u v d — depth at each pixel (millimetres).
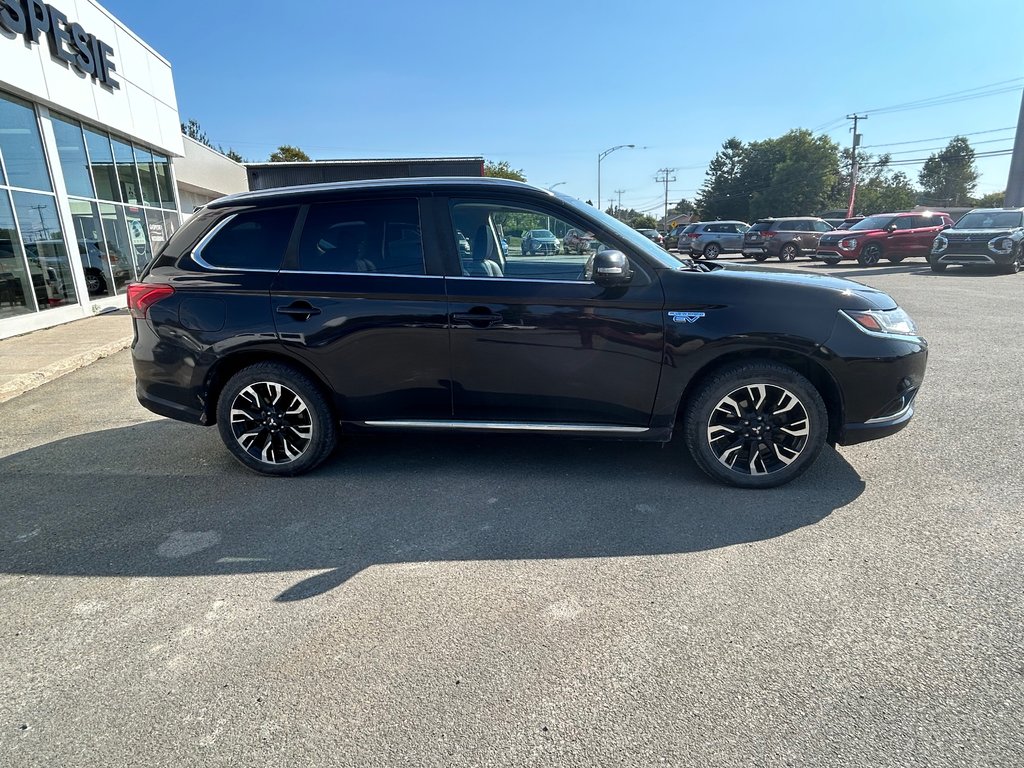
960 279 14453
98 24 11547
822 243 19953
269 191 3809
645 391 3496
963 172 99312
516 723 1943
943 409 4922
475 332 3508
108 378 6840
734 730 1892
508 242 3607
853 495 3465
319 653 2291
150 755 1854
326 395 3807
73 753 1868
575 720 1948
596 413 3584
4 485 3906
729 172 82250
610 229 3496
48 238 10047
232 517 3402
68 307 10398
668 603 2537
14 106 9375
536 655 2252
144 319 3842
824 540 2992
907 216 19062
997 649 2213
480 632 2387
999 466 3809
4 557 3027
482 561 2896
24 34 9266
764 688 2061
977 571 2703
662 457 4098
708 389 3465
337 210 3695
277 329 3664
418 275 3570
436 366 3600
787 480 3533
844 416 3422
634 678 2123
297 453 3883
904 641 2266
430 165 21953
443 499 3555
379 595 2648
